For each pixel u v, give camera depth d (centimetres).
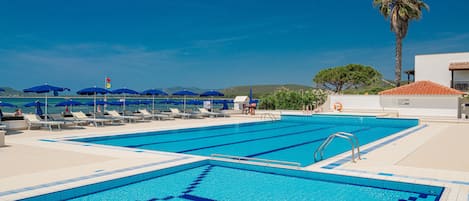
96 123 1681
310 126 1973
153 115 2023
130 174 632
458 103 2317
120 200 542
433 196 560
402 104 2666
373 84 4459
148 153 860
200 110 2469
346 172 653
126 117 1825
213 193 586
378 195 570
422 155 845
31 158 782
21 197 481
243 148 1140
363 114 2350
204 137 1430
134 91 2033
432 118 2294
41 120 1502
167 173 698
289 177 686
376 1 3197
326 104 2980
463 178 606
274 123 2153
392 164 730
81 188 552
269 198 560
